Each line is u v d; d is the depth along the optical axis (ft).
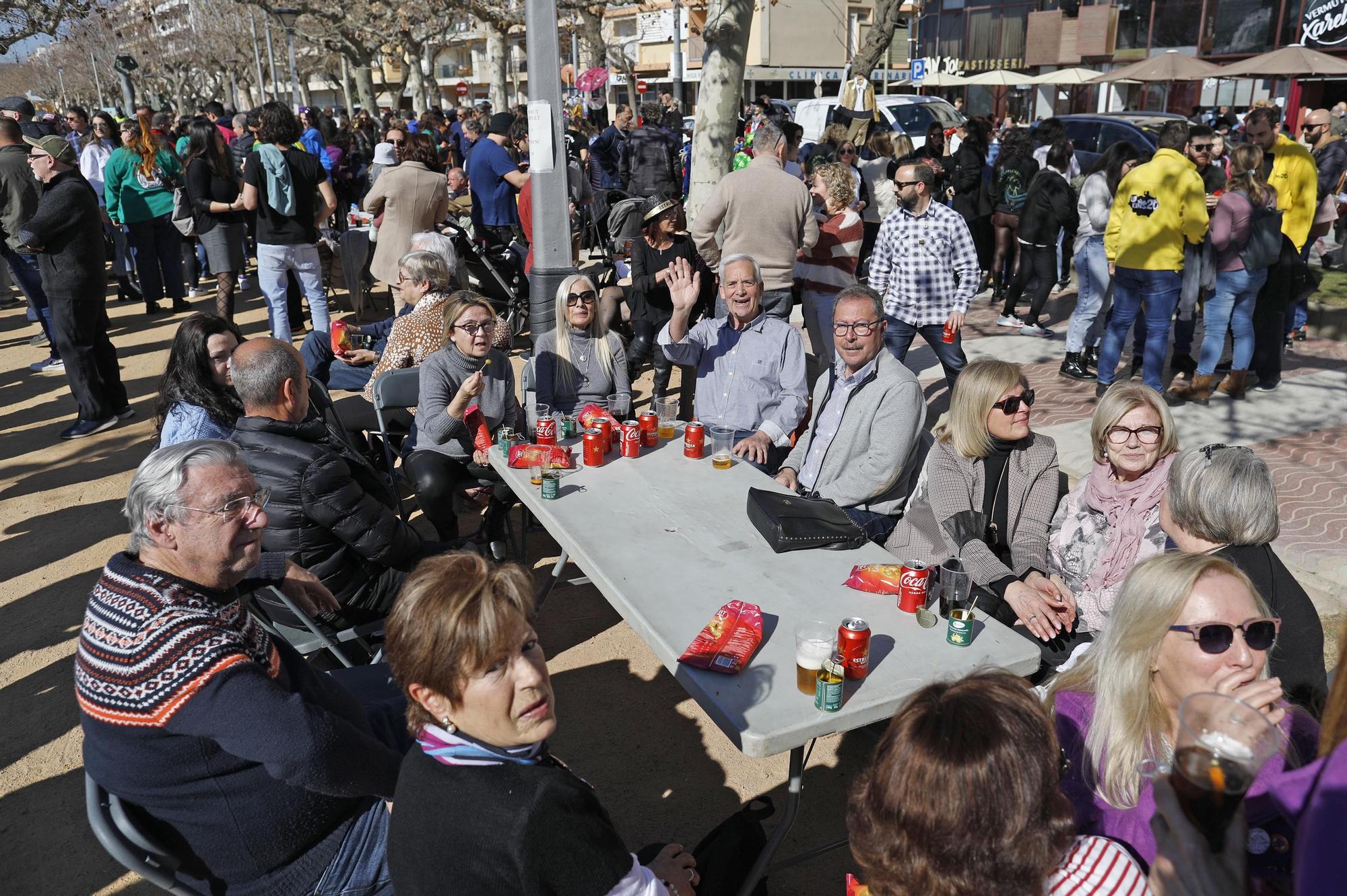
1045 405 21.68
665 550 9.82
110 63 123.54
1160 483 9.79
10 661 13.16
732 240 18.71
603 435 12.48
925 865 4.42
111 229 35.27
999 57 90.27
